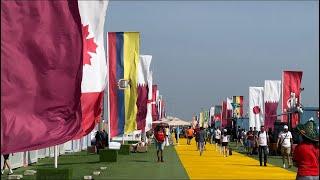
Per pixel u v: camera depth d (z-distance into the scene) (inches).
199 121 4001.0
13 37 440.8
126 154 1448.1
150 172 892.6
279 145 1054.4
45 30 452.8
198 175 845.2
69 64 458.9
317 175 368.2
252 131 1524.4
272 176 837.8
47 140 443.5
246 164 1117.1
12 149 432.8
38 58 451.5
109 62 1101.7
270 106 1461.6
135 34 1102.4
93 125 737.0
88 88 738.2
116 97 1107.3
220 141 1657.2
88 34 732.7
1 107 433.4
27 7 446.3
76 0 461.1
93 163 1101.7
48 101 454.3
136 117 1202.6
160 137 1173.7
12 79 440.5
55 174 630.5
